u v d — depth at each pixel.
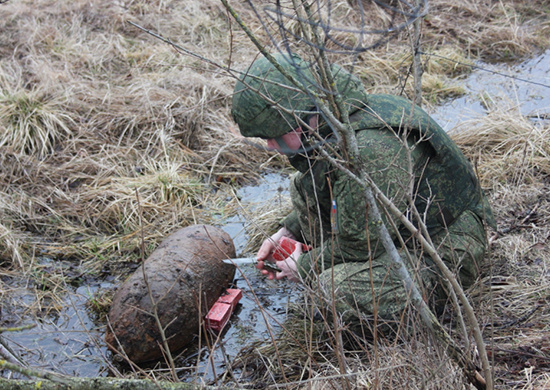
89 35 6.28
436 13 6.85
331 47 5.84
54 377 1.83
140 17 6.62
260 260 3.14
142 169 4.46
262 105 2.67
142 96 5.11
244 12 6.66
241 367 2.74
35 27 6.21
